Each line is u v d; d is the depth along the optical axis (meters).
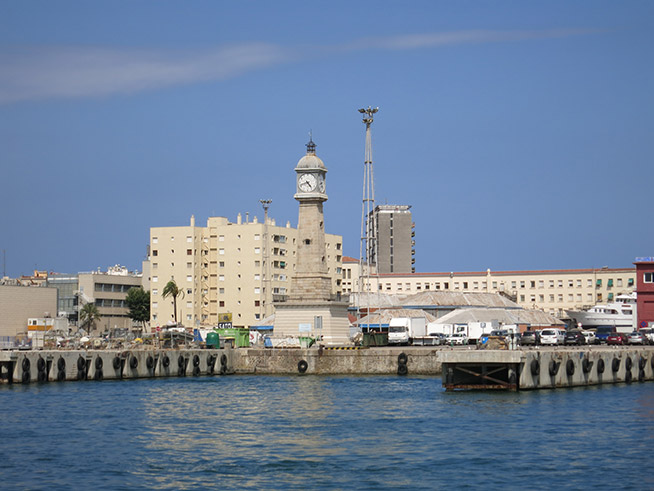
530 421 74.19
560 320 196.50
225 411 84.25
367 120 147.25
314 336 141.88
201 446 65.38
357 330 160.75
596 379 103.62
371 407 85.69
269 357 136.00
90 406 87.50
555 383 97.75
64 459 60.69
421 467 57.66
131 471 57.25
